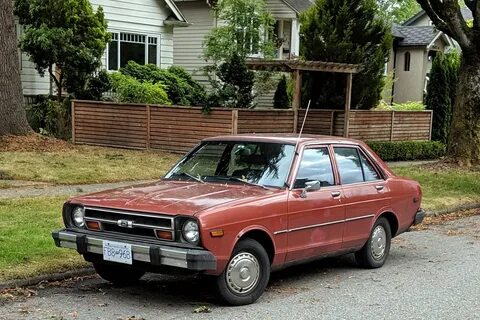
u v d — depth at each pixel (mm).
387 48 21328
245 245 6340
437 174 17312
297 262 7062
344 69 19156
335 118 20906
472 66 18281
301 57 21141
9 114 18031
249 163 7320
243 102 21812
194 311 6172
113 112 19719
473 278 7852
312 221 7094
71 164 15586
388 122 22281
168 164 16656
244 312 6188
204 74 25562
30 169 14617
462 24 17625
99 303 6430
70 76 20562
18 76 18172
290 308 6387
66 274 7305
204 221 5910
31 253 7648
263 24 25469
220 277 6211
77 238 6488
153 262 5984
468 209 14078
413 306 6566
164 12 26000
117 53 24406
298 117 19750
